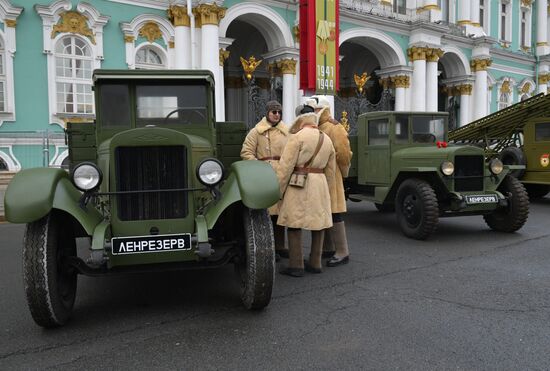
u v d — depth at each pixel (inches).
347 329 137.8
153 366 116.3
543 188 458.6
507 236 281.7
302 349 124.8
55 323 139.6
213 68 624.1
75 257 145.3
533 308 154.2
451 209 276.8
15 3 525.0
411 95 886.4
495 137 530.6
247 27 910.4
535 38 1201.4
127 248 139.2
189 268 149.0
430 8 909.8
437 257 228.4
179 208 149.3
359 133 336.5
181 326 141.9
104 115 180.7
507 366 114.1
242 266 159.3
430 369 113.1
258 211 150.1
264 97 760.3
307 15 609.3
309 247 254.5
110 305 162.7
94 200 155.9
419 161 284.7
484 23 1079.0
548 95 435.8
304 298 166.4
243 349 125.2
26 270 131.3
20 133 526.3
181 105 184.5
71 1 555.2
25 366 117.2
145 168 147.2
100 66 580.4
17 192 132.3
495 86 1091.9
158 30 621.0
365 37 829.2
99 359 120.5
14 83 528.1
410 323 141.9
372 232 296.7
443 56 984.9
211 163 145.6
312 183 186.4
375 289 176.6
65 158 548.4
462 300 162.7
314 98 224.8
